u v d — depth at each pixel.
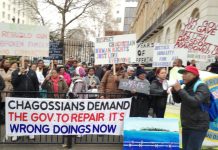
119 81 7.59
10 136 7.19
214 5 15.65
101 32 45.59
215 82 6.70
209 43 9.30
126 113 7.02
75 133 6.94
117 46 8.10
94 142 7.46
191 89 5.06
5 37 8.26
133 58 7.88
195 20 9.41
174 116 7.02
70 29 32.88
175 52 9.98
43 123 6.86
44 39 8.45
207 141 6.89
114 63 8.12
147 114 7.25
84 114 6.92
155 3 42.31
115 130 7.03
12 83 8.54
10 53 8.33
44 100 6.79
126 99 6.98
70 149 7.04
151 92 7.32
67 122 6.90
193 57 9.71
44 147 7.13
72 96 6.89
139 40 60.41
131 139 6.33
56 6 29.22
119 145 7.43
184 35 9.56
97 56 8.39
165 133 6.34
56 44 15.46
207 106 5.06
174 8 25.45
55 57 15.41
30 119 6.83
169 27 27.98
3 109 7.99
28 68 9.84
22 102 6.77
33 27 8.37
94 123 6.96
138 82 7.03
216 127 6.88
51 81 8.58
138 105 7.11
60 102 6.83
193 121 5.04
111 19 39.69
